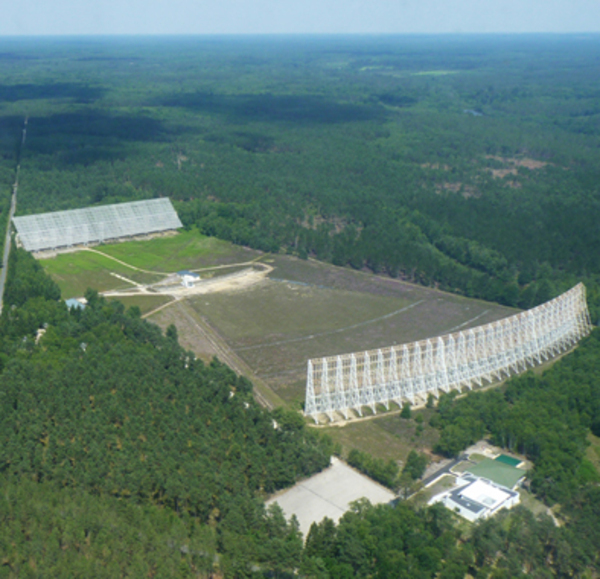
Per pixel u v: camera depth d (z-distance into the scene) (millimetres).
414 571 190750
